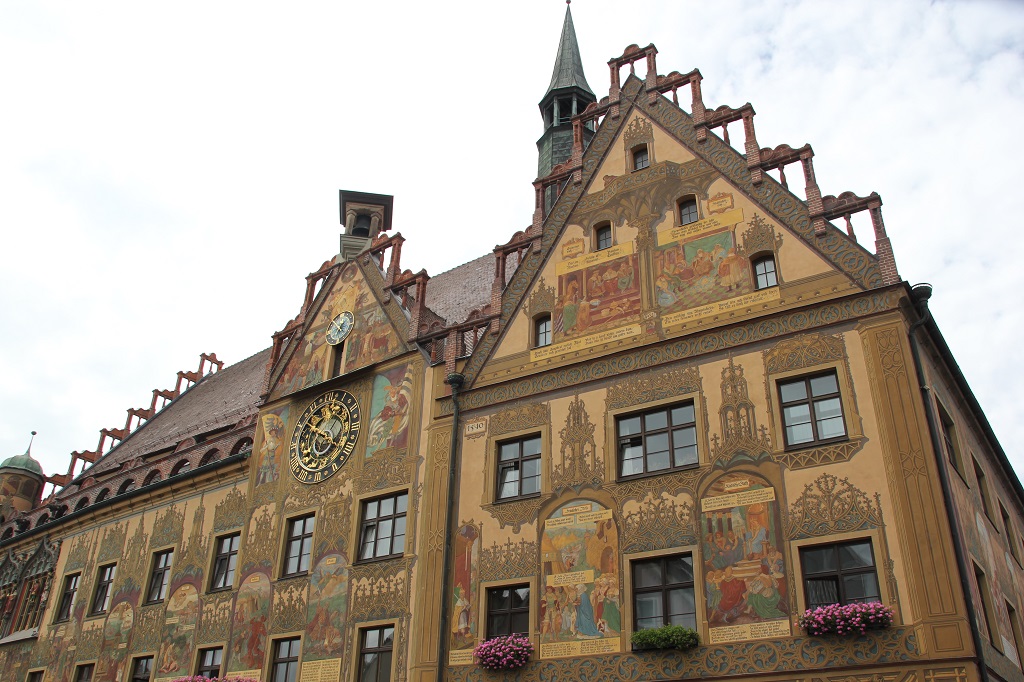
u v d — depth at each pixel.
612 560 19.98
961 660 15.45
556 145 35.84
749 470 19.08
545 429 22.62
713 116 24.20
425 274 28.36
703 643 17.97
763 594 17.77
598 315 23.34
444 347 26.44
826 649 16.66
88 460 47.88
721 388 20.33
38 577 37.06
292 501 27.56
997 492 25.27
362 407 27.38
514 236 26.48
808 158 21.86
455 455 23.91
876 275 19.59
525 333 24.53
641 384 21.58
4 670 35.06
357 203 35.00
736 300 21.22
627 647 18.91
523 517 21.83
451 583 22.30
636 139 25.39
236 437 32.06
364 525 25.33
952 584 16.09
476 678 20.61
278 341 31.94
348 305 30.31
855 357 19.02
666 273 22.72
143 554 32.12
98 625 32.09
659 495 20.00
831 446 18.39
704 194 23.19
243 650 26.08
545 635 20.12
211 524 30.11
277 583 26.31
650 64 26.34
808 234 21.00
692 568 18.92
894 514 17.16
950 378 21.20
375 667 22.80
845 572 17.27
